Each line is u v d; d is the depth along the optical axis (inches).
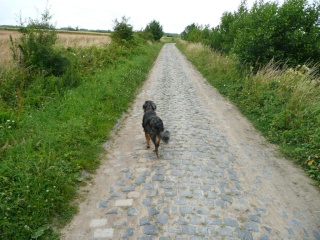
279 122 276.5
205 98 417.7
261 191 174.4
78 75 391.2
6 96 275.7
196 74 653.9
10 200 139.9
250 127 297.9
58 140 216.5
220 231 135.3
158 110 342.6
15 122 227.9
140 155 220.4
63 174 173.0
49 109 271.1
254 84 392.5
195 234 132.5
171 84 519.2
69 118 263.9
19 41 354.9
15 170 160.6
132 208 152.4
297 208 159.3
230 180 185.0
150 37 1732.3
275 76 382.6
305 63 394.3
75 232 134.3
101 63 517.3
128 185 175.9
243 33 463.5
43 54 344.8
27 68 325.4
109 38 880.9
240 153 230.1
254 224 142.1
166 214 147.1
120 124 293.3
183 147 235.6
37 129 222.7
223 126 296.0
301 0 404.2
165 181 180.2
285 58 418.0
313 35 394.0
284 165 213.0
